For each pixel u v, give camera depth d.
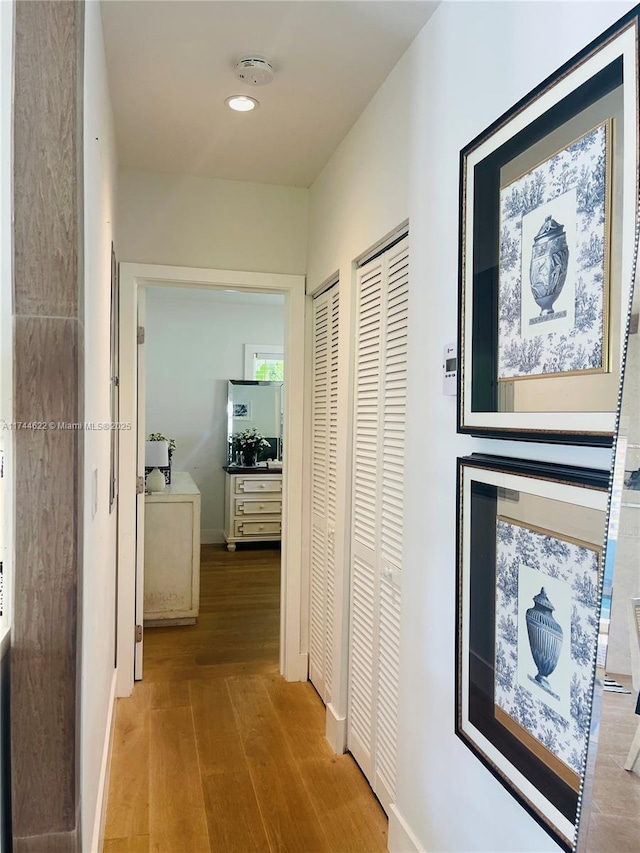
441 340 1.63
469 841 1.44
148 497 3.89
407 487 1.84
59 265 1.25
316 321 3.09
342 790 2.22
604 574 0.81
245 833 1.99
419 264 1.77
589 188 1.02
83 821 1.40
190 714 2.78
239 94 2.18
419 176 1.77
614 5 1.01
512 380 1.25
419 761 1.74
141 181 2.93
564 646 1.07
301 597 3.17
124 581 2.94
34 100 1.24
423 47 1.76
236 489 6.02
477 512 1.38
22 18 1.23
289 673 3.14
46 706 1.26
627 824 0.77
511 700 1.24
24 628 1.25
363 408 2.34
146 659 3.40
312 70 2.01
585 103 1.03
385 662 2.08
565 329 1.08
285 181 3.05
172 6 1.70
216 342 6.47
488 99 1.40
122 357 2.92
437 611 1.64
